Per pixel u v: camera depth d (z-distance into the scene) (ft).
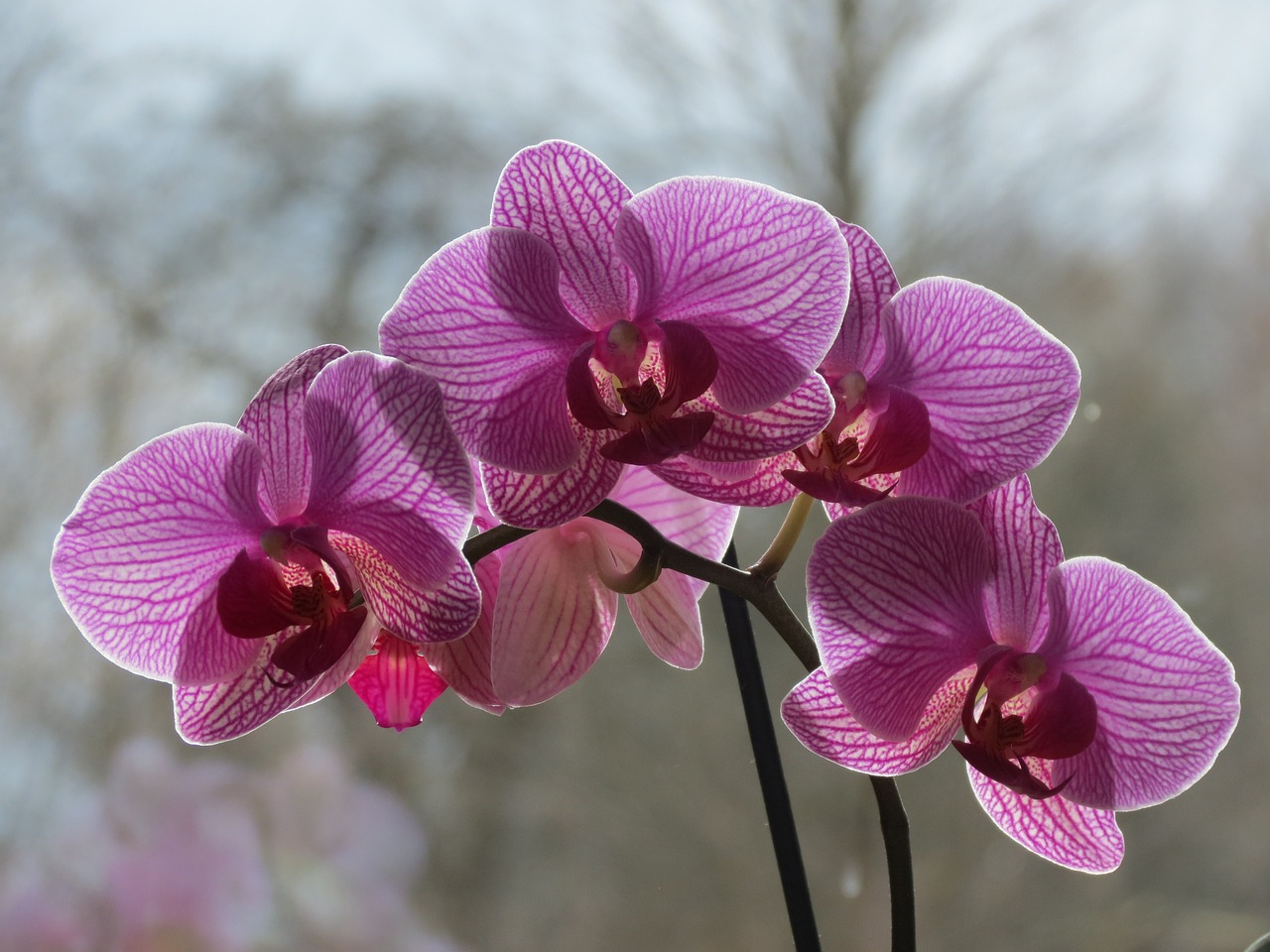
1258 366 11.55
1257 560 10.79
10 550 10.20
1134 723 2.35
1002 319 2.36
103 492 2.31
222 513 2.32
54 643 9.96
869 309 2.38
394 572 2.32
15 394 10.69
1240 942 9.84
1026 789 2.31
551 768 11.01
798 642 2.38
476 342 2.31
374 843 4.44
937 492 2.38
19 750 9.56
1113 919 9.71
